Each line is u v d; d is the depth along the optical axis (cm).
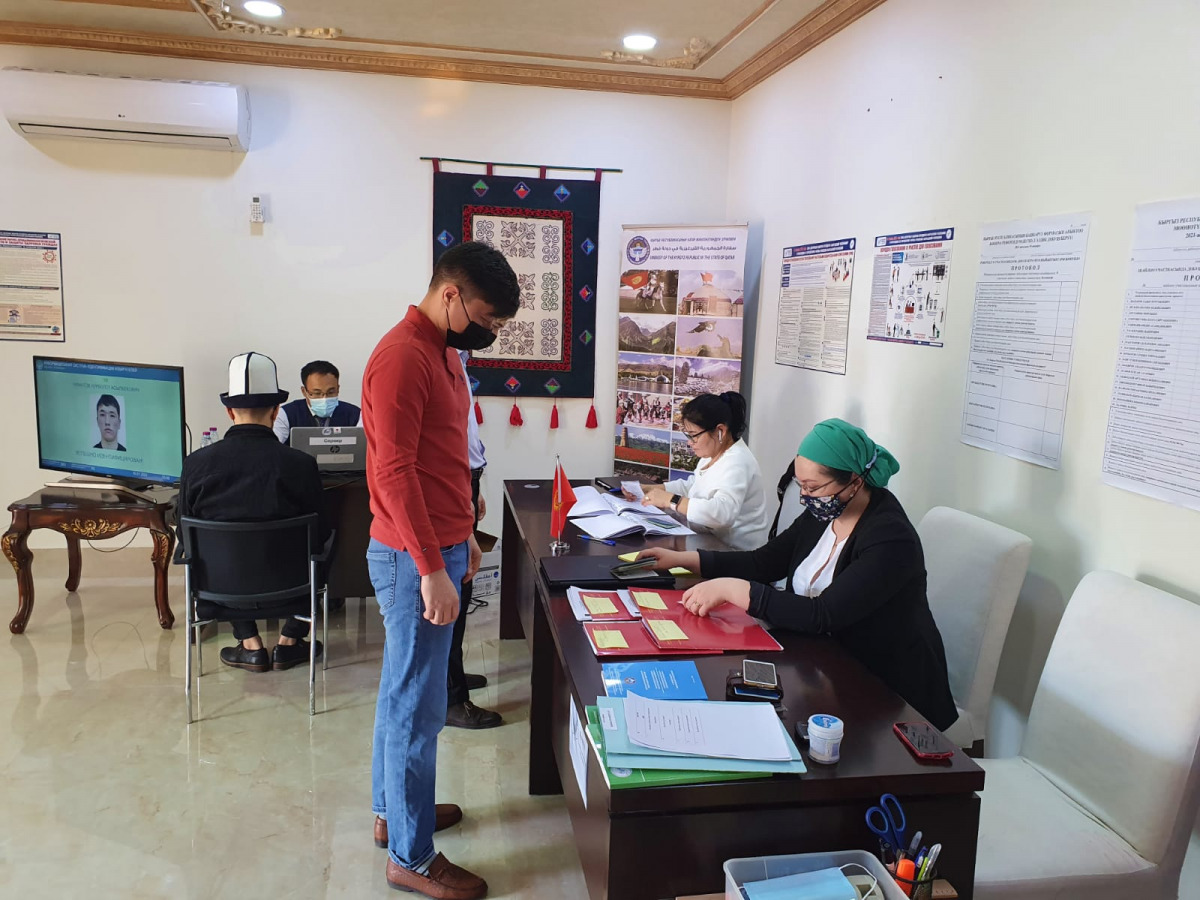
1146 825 152
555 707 222
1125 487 187
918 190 272
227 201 419
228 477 268
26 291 413
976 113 242
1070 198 204
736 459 289
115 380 347
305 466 279
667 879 127
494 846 221
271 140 417
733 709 142
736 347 414
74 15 367
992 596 200
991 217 235
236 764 256
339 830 226
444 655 191
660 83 437
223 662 324
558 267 449
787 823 129
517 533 344
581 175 444
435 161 430
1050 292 211
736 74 422
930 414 266
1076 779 169
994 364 233
